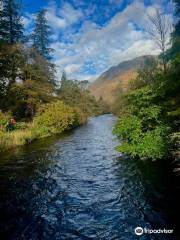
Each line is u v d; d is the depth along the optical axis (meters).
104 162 11.76
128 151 12.20
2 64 25.58
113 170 10.20
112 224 5.83
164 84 9.01
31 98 27.19
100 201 7.14
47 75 35.41
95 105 81.19
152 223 5.80
